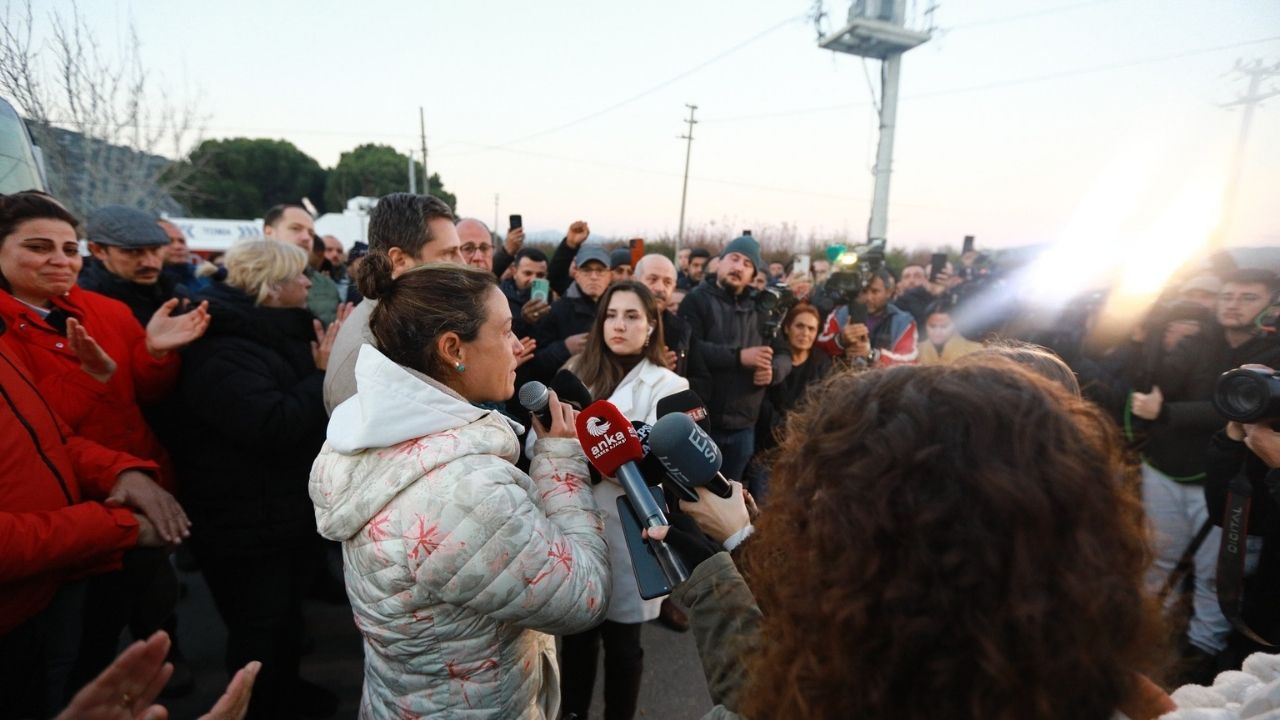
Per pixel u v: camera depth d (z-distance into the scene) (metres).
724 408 3.31
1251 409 1.35
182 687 2.23
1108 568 0.48
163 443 2.00
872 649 0.49
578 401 1.51
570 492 1.22
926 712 0.48
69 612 1.40
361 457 1.02
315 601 2.85
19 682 1.34
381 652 1.05
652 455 1.15
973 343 3.80
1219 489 1.76
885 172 13.68
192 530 1.78
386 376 1.02
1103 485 0.50
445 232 1.72
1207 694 0.68
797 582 0.57
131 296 2.42
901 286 7.08
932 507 0.47
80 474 1.49
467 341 1.11
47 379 1.62
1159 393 2.27
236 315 1.71
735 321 3.67
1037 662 0.45
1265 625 1.60
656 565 1.05
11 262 1.58
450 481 0.96
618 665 1.87
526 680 1.12
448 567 0.94
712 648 0.84
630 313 1.99
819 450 0.58
